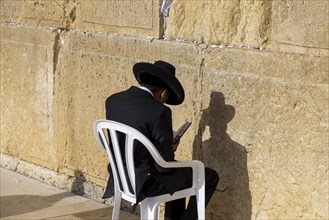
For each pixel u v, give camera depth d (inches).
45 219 293.9
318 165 230.2
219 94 255.8
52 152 333.4
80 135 316.5
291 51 237.0
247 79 246.8
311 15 229.5
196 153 265.7
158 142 227.1
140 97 231.8
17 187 333.4
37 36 333.1
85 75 310.0
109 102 237.0
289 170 238.2
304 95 231.6
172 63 271.3
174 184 232.5
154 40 278.8
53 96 327.9
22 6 341.7
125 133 227.6
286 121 237.5
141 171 229.5
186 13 268.7
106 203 308.8
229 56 252.2
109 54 298.5
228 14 253.8
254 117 246.2
